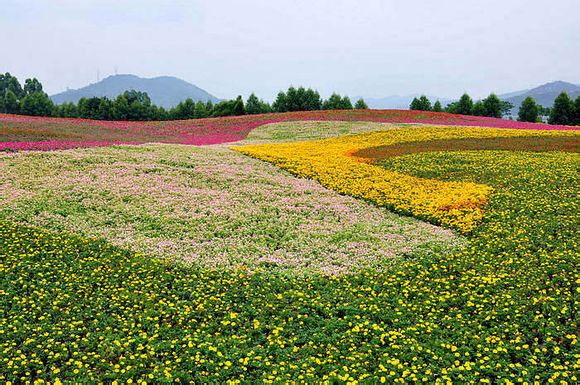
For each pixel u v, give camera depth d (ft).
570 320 33.58
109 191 65.98
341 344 32.50
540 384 27.66
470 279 41.93
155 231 54.13
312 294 40.37
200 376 28.99
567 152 93.86
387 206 66.08
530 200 61.72
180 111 289.12
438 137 122.21
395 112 190.80
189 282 42.32
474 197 64.90
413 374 28.32
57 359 30.55
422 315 36.17
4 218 54.29
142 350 31.86
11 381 28.02
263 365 30.22
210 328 34.86
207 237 53.36
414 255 48.93
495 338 31.86
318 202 67.46
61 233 51.57
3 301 37.01
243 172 81.82
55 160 78.64
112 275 42.98
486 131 130.31
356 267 46.03
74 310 36.70
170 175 76.13
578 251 45.34
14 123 133.08
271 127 163.43
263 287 41.68
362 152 105.09
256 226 57.47
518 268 43.24
